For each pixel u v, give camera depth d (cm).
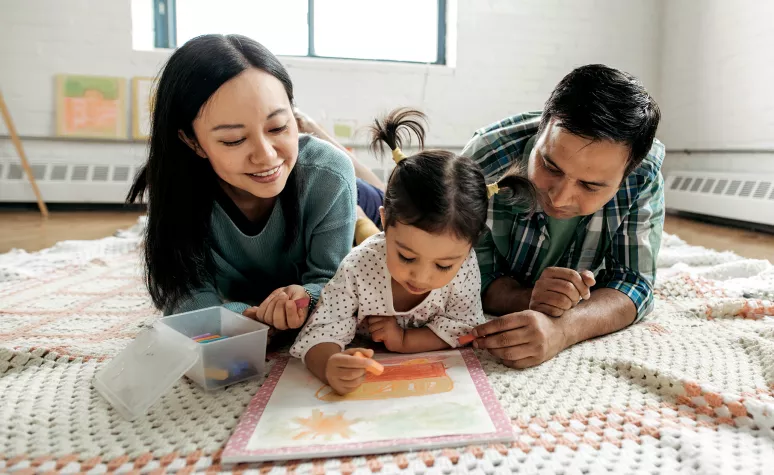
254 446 65
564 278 91
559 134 79
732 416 71
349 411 73
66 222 274
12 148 311
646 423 70
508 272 121
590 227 107
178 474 62
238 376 85
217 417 75
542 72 342
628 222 105
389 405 74
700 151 310
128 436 70
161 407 77
